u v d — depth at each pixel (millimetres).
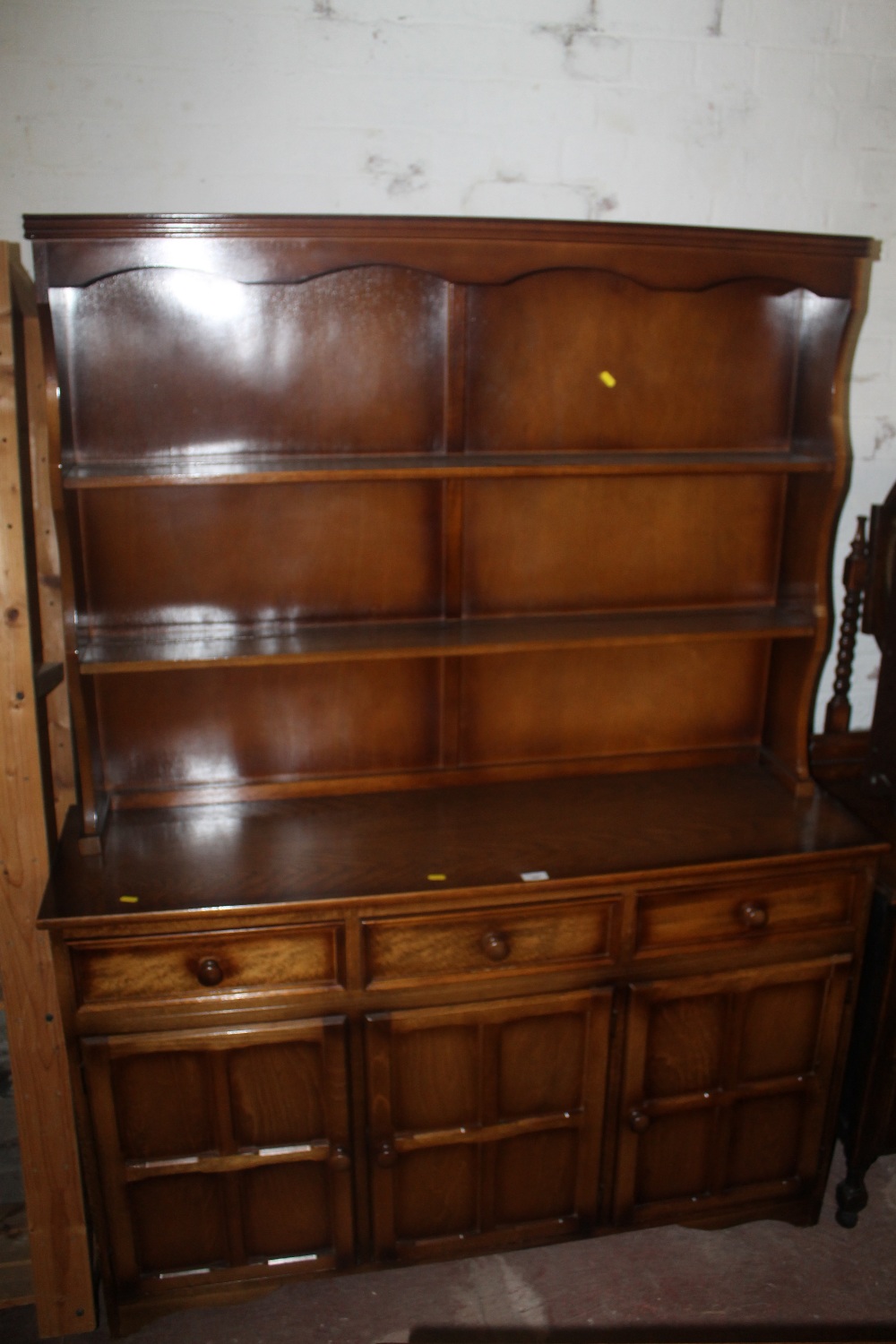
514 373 2082
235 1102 1884
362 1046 1891
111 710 2117
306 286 1960
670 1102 2041
